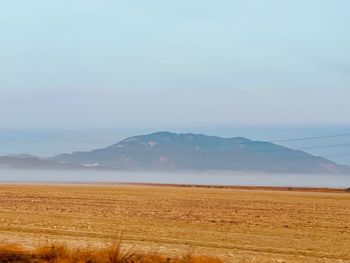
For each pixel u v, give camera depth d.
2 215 45.31
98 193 95.69
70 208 55.22
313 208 64.44
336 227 41.28
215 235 34.38
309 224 43.28
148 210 54.97
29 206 57.06
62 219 42.81
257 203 73.19
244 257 25.02
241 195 104.69
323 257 26.38
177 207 60.53
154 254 23.14
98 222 40.94
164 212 52.72
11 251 23.56
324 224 43.50
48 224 38.75
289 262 24.16
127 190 120.25
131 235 33.09
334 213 56.00
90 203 63.78
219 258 23.95
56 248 23.14
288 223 43.81
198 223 42.28
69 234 33.00
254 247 29.09
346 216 52.19
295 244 31.06
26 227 36.59
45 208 54.53
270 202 77.00
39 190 104.94
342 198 100.69
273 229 39.09
